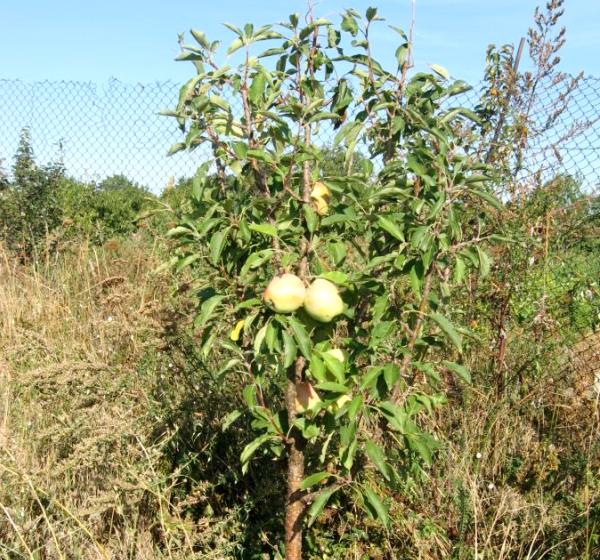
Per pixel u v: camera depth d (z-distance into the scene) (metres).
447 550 2.62
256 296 2.07
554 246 3.96
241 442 2.94
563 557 2.51
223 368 2.06
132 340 3.64
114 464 2.56
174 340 3.19
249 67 2.06
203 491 2.76
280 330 1.79
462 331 2.13
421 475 2.79
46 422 3.02
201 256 2.07
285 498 2.70
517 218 3.70
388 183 2.13
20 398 3.33
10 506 2.46
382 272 2.13
